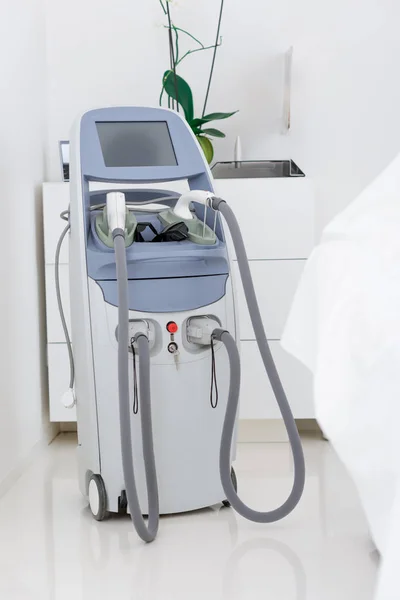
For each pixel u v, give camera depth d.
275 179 2.70
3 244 2.25
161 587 1.55
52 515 2.02
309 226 2.71
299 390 2.73
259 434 2.81
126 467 1.75
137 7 3.03
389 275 0.91
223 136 2.85
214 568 1.64
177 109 2.88
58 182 2.78
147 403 1.83
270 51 3.06
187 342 1.95
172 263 1.93
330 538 1.81
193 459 1.97
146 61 3.04
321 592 1.51
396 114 3.05
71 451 2.72
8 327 2.29
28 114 2.63
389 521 0.79
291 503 1.85
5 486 2.23
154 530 1.82
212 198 1.88
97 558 1.71
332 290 0.97
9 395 2.29
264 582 1.57
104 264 1.88
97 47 3.04
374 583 1.55
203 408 1.97
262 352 1.81
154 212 2.14
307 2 3.04
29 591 1.54
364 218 1.05
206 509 2.06
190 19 3.05
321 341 0.91
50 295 2.68
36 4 2.83
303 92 3.06
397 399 0.81
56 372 2.69
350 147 3.07
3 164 2.27
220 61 3.07
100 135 2.01
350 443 0.85
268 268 2.72
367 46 3.04
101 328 1.89
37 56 2.84
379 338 0.85
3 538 1.85
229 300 2.00
